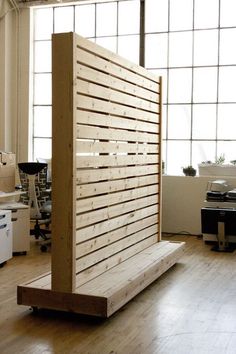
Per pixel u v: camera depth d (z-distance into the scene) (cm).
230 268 539
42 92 854
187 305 407
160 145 570
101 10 820
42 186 636
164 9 777
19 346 320
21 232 593
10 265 541
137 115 495
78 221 375
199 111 765
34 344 323
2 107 832
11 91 848
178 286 464
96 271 414
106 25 820
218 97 752
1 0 815
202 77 761
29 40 838
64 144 362
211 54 754
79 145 372
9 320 369
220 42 746
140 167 509
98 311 360
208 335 341
